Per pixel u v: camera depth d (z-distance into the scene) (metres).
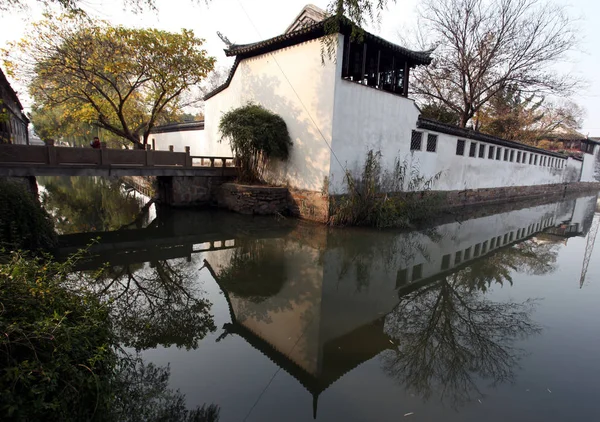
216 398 2.95
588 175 35.88
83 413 2.23
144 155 10.56
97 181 21.19
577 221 14.48
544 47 19.23
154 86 14.54
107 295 5.18
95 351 2.49
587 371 3.55
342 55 9.69
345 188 10.53
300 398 2.98
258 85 12.55
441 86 23.06
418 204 11.92
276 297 5.34
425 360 3.74
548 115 32.22
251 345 3.90
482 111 26.28
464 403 3.00
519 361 3.74
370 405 2.94
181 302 5.05
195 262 6.84
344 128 10.12
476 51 20.42
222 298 5.24
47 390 2.00
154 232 9.07
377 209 10.22
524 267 7.43
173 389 3.06
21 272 2.69
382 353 3.85
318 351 3.84
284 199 11.38
